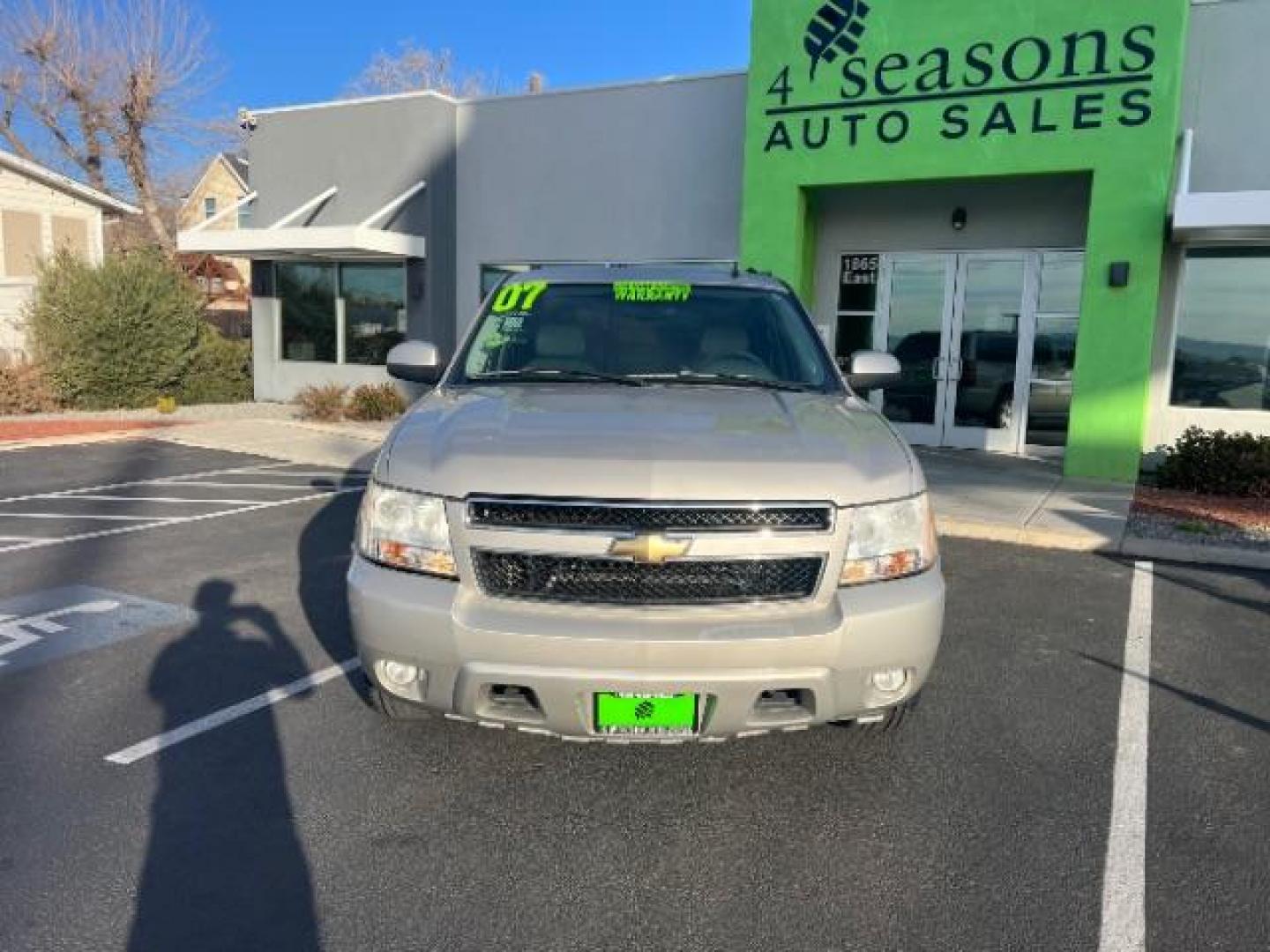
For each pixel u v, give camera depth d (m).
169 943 2.65
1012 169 10.93
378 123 16.86
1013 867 3.07
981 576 6.81
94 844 3.14
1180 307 11.55
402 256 16.27
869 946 2.68
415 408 3.95
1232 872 3.06
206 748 3.83
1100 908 2.86
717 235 14.53
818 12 11.75
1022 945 2.68
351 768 3.68
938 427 13.60
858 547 3.17
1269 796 3.57
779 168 12.24
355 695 4.37
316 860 3.06
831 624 3.06
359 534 3.42
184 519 8.41
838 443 3.43
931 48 11.16
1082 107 10.48
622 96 15.08
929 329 13.52
